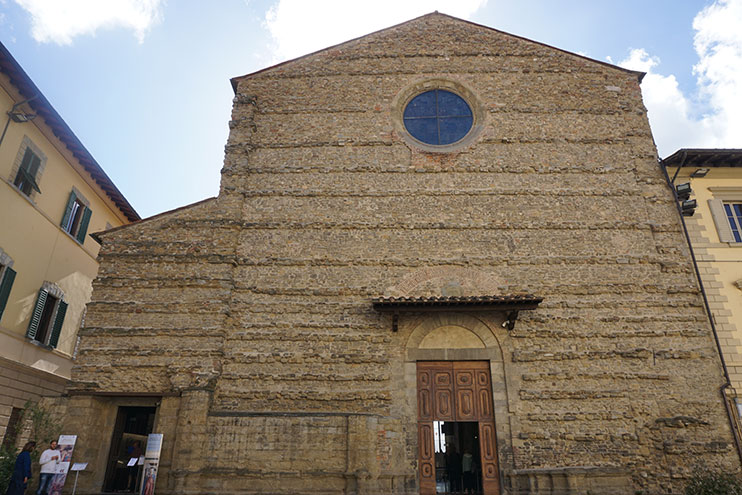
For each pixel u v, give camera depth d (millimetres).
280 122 21172
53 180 24453
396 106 21391
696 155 19812
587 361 17344
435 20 23031
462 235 19141
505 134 20703
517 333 17703
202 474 15680
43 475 14742
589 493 15406
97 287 18141
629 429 16531
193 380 16891
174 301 17969
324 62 22234
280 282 18531
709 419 16562
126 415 17828
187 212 19328
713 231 19547
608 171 19969
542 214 19406
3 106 20719
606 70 21859
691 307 18109
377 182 20000
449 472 17484
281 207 19656
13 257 21562
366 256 18891
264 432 16141
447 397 17328
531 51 22234
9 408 20969
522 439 16500
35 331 22906
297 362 17453
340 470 15711
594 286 18250
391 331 17859
